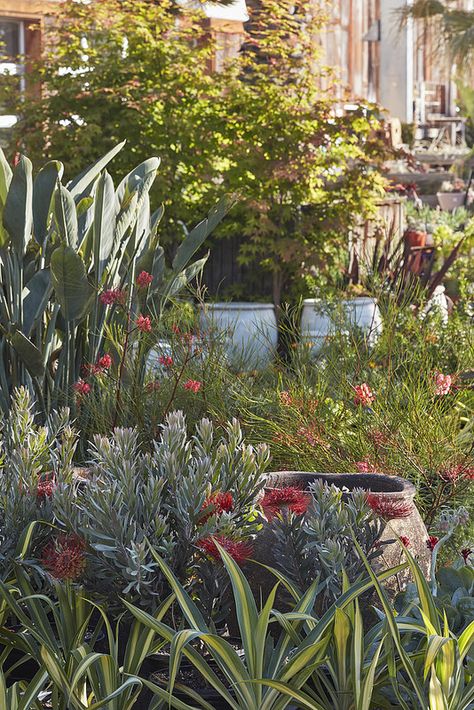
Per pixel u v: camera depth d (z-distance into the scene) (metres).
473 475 3.27
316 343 4.90
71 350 4.20
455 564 2.70
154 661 2.41
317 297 7.00
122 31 8.16
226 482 2.44
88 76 8.04
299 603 2.13
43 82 8.21
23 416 2.87
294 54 8.73
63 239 4.15
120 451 2.48
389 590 2.51
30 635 2.32
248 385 4.16
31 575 2.55
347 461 3.64
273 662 2.04
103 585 2.30
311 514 2.36
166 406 3.87
